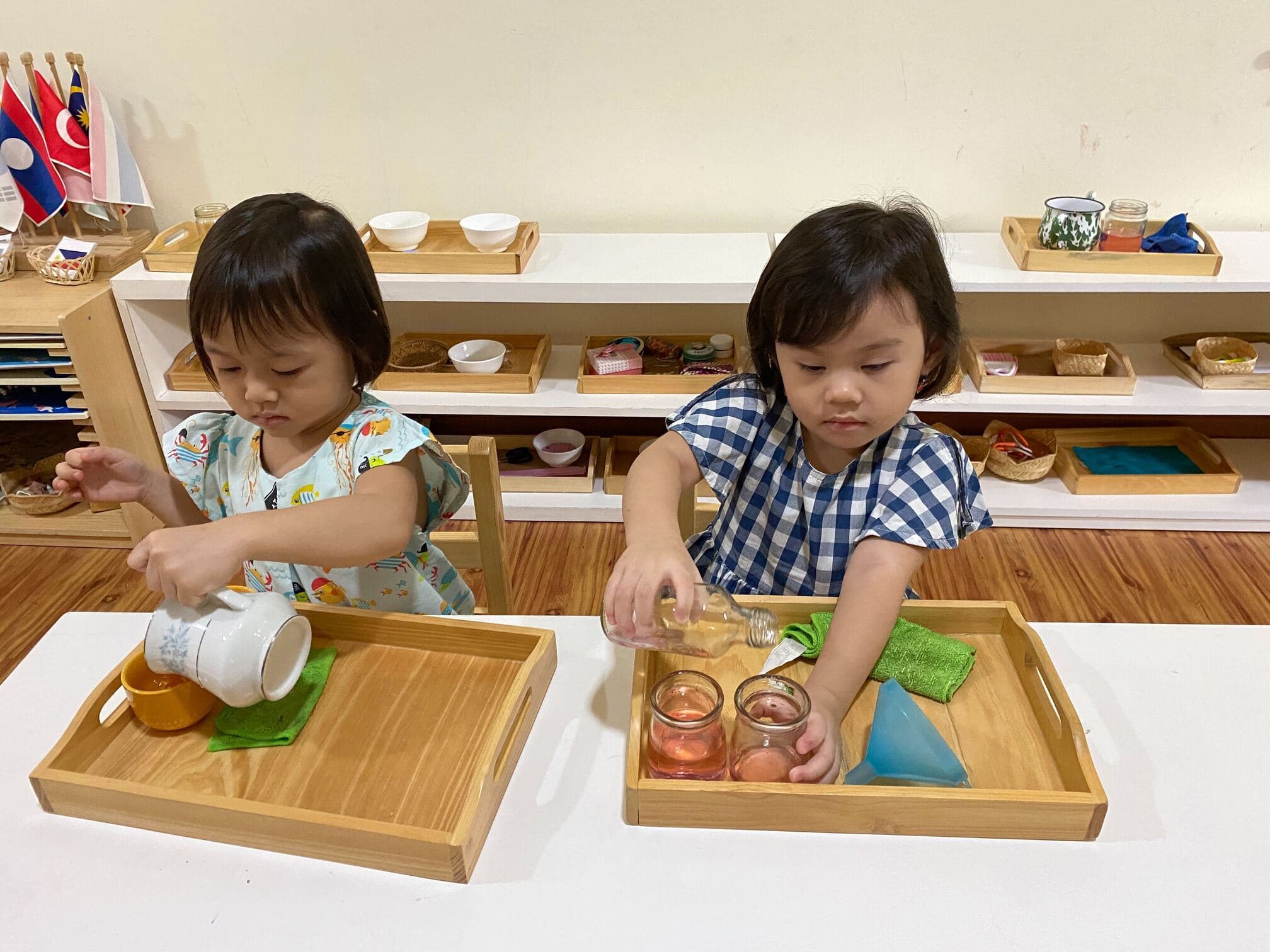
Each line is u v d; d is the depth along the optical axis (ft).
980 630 2.96
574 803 2.40
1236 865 2.22
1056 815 2.23
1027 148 6.69
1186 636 2.93
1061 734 2.46
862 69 6.46
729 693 2.75
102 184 6.59
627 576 2.50
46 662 2.91
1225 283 5.98
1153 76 6.38
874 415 2.73
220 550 2.46
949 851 2.26
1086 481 7.01
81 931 2.11
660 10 6.31
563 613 6.32
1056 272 6.23
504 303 7.61
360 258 3.00
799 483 3.32
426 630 2.85
